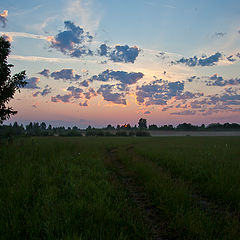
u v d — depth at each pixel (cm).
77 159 1184
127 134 12525
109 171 984
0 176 619
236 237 347
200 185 725
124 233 354
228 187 627
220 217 436
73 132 10625
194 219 401
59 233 319
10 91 1398
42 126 16162
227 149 2177
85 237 317
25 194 484
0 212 381
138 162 1225
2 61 1365
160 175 823
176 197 544
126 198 545
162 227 407
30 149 1285
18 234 325
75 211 405
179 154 1598
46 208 405
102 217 391
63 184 633
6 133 1596
